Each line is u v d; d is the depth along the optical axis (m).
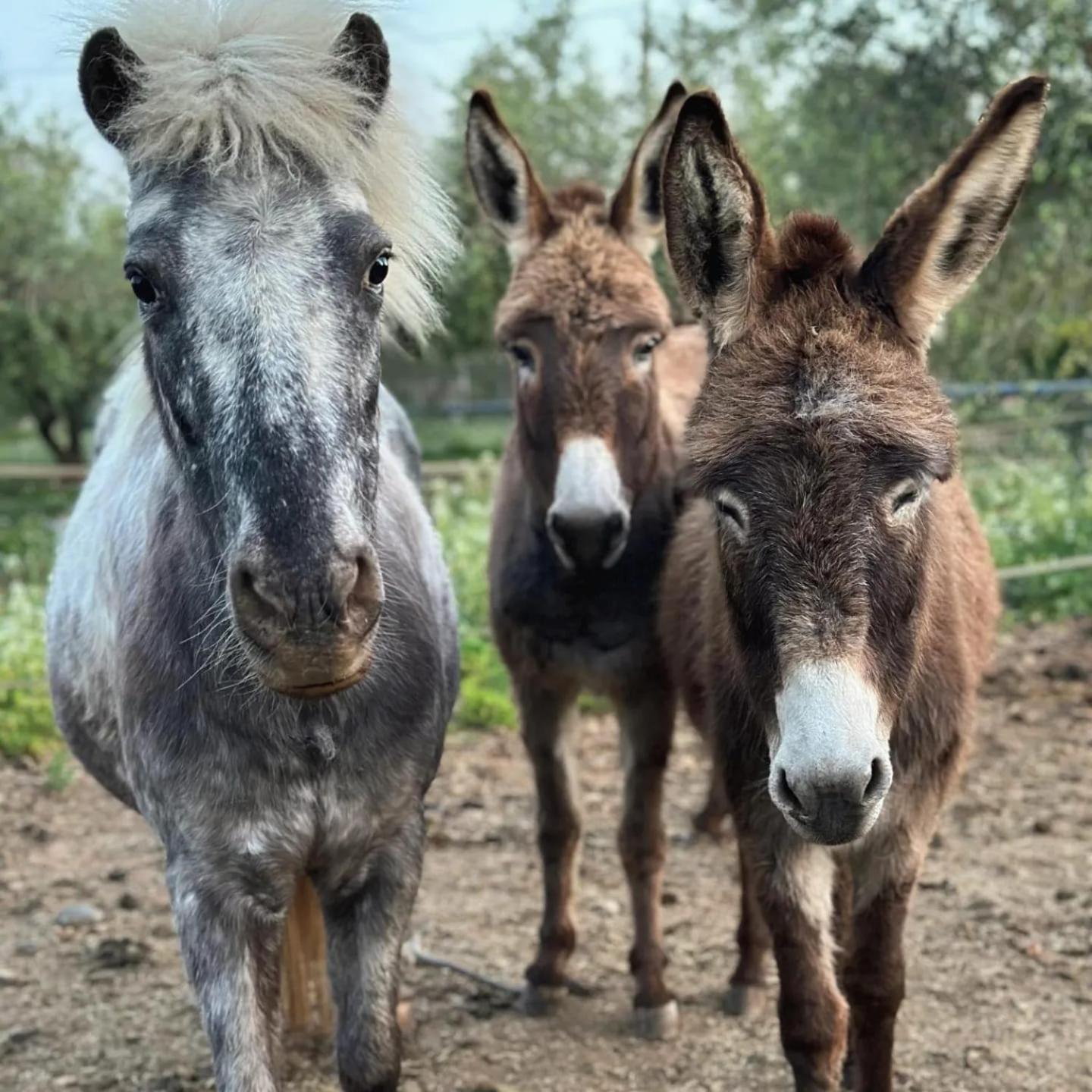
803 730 0.91
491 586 1.80
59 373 7.88
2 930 1.88
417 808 1.18
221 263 0.90
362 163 1.01
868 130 5.03
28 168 7.96
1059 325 5.20
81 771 2.60
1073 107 4.62
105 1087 1.46
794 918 1.18
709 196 1.10
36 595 3.79
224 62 0.96
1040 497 4.03
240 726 1.05
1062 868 1.95
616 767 2.52
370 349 0.95
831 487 0.95
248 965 1.07
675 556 1.54
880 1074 1.23
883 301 1.08
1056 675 3.00
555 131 6.19
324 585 0.83
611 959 1.76
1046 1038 1.47
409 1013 1.57
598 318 1.62
